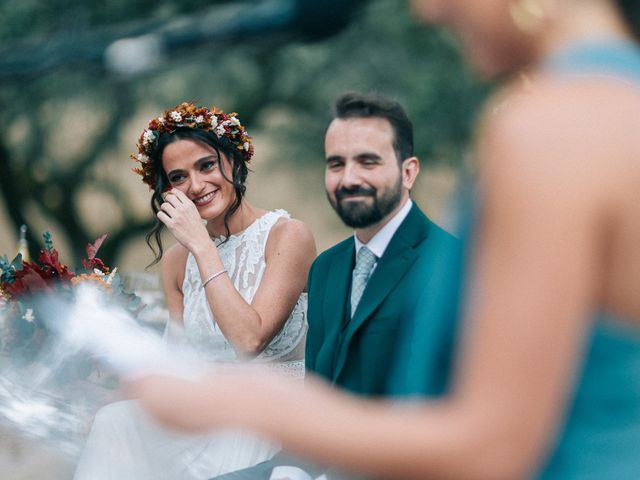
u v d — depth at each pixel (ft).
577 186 2.56
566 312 2.53
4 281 9.55
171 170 10.21
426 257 7.56
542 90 2.80
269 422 2.78
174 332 10.44
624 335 2.77
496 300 2.58
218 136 10.21
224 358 10.14
